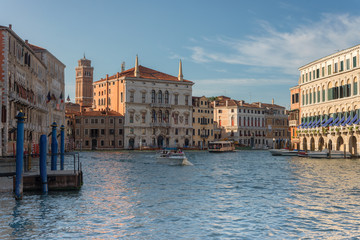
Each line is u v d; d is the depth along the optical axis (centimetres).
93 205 2556
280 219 2214
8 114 5197
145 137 12250
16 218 2205
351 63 7156
